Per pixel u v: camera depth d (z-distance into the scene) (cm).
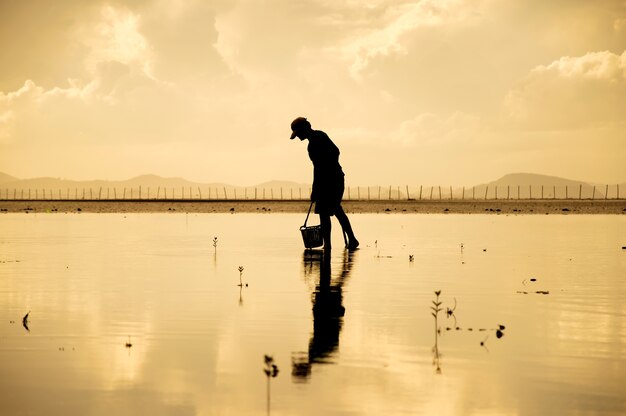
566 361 1128
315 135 3128
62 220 7256
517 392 962
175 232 4809
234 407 905
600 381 1015
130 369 1079
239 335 1312
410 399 933
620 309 1602
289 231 4950
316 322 1434
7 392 967
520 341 1266
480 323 1430
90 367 1092
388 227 5672
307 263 2591
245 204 17588
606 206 16250
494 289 1909
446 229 5300
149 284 2002
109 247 3378
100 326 1397
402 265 2516
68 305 1639
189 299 1725
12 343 1248
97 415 877
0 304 1655
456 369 1078
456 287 1950
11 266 2481
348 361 1126
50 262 2622
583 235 4481
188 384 1003
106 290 1878
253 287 1933
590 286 1981
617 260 2736
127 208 14100
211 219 7644
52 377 1038
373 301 1697
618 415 873
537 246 3491
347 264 2553
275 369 943
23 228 5394
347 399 934
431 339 1281
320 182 3091
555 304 1672
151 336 1303
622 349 1208
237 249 3256
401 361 1124
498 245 3556
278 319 1462
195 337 1295
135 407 905
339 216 3297
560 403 920
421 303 1669
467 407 903
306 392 964
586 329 1376
